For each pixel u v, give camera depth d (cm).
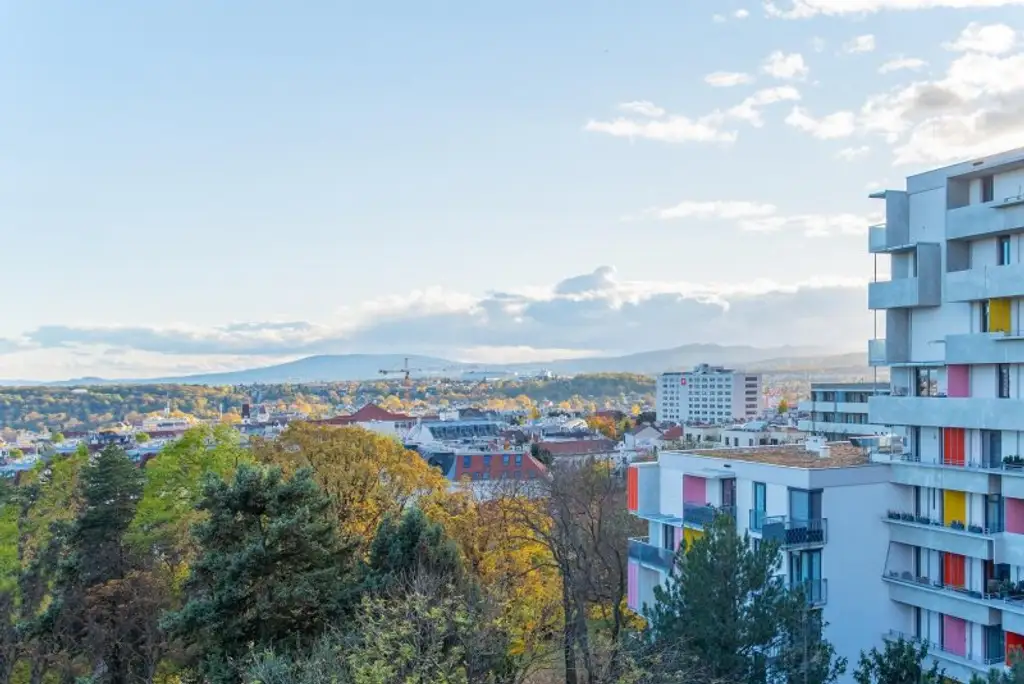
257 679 2700
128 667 4350
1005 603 3722
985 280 3847
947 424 4041
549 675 3831
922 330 4353
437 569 3659
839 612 4109
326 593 3412
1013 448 3844
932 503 4188
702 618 3119
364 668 2480
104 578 4734
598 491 6072
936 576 4150
